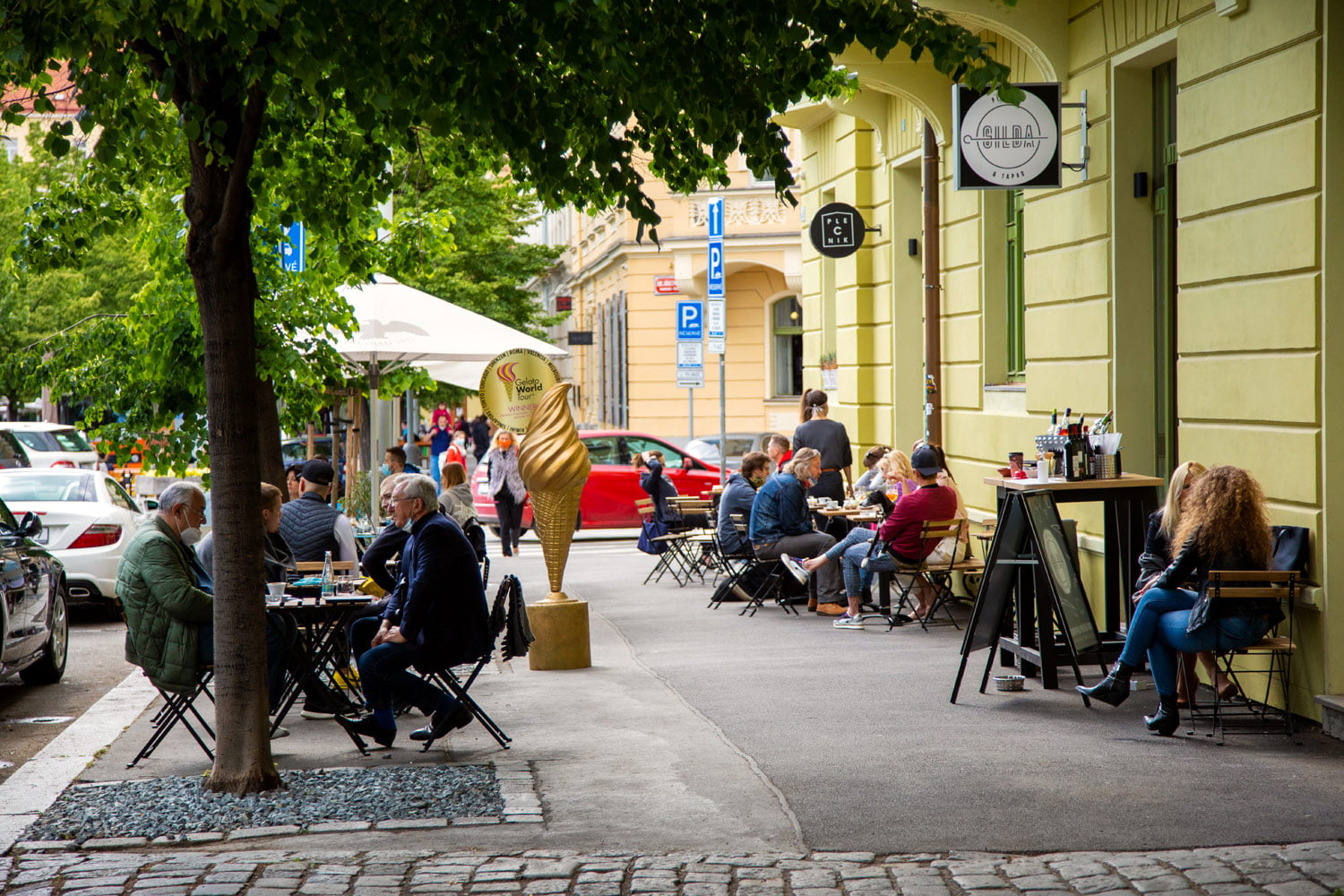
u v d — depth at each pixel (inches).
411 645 329.7
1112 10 442.0
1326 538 326.6
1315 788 278.2
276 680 363.9
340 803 278.4
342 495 792.3
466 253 1370.6
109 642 571.2
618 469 987.9
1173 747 315.0
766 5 285.9
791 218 1417.3
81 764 327.6
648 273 1544.0
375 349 583.8
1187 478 352.8
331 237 424.2
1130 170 445.7
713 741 329.7
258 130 282.5
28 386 624.4
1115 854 237.3
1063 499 388.5
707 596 637.3
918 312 694.5
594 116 302.7
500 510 847.1
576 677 425.1
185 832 260.7
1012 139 453.7
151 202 565.0
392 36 263.1
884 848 244.4
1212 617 317.4
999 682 383.2
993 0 310.3
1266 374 350.9
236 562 291.0
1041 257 505.4
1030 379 516.4
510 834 257.0
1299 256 335.0
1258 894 213.6
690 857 241.0
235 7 250.8
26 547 458.6
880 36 288.5
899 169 692.7
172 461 623.5
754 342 1521.9
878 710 362.9
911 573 516.4
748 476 608.1
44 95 279.1
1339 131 323.9
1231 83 364.8
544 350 637.3
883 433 716.7
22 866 241.4
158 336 580.7
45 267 424.8
